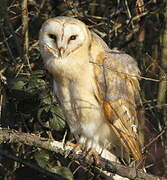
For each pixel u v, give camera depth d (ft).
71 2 45.37
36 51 45.68
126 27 45.14
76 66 35.58
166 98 47.37
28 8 48.44
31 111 37.70
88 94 36.17
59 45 35.01
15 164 40.50
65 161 37.81
